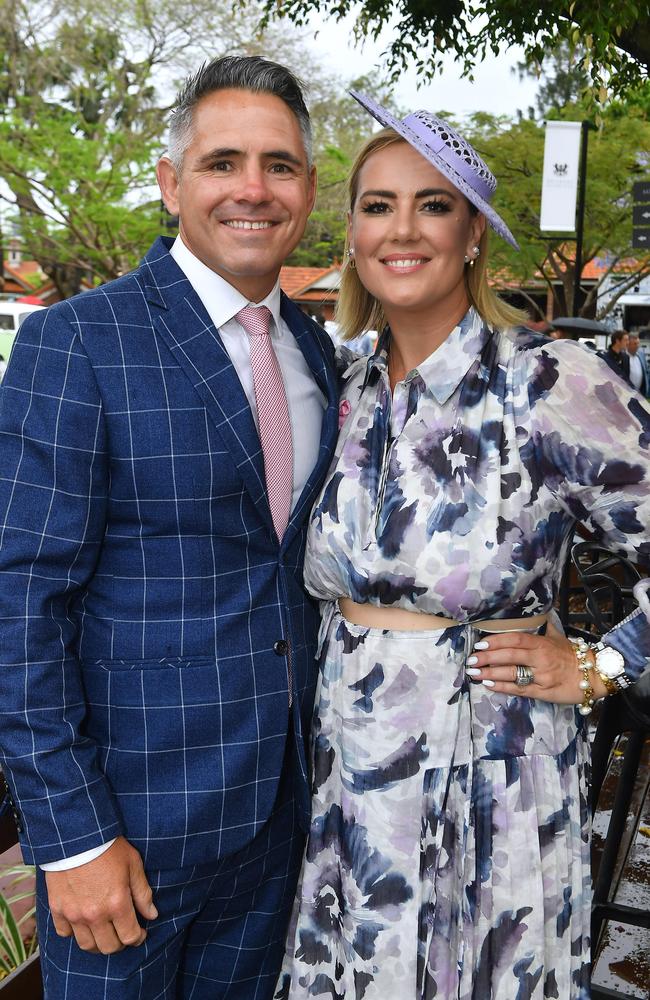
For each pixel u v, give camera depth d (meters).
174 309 1.69
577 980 1.83
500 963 1.72
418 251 1.77
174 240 1.85
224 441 1.66
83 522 1.57
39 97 19.59
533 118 17.38
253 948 1.91
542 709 1.76
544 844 1.74
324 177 19.19
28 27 19.64
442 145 1.73
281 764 1.76
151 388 1.62
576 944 1.82
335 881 1.86
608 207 17.61
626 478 1.66
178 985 1.93
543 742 1.75
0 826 1.90
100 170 19.08
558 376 1.68
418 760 1.73
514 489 1.69
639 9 4.62
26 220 19.88
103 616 1.66
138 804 1.65
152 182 19.42
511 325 1.80
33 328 1.60
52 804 1.54
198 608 1.67
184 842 1.67
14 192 19.41
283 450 1.79
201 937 1.89
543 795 1.74
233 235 1.72
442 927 1.73
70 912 1.56
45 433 1.55
